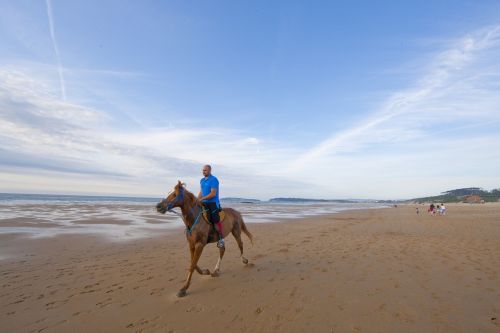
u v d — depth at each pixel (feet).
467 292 19.45
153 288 20.92
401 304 17.47
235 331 14.48
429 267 25.95
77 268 26.35
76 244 38.37
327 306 17.30
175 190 20.93
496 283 21.34
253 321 15.52
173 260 29.71
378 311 16.51
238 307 17.35
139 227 58.59
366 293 19.35
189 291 20.24
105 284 21.83
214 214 23.03
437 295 18.90
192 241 21.52
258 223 74.02
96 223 62.59
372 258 29.84
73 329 14.75
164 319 15.85
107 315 16.34
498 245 37.65
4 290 20.43
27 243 37.99
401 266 26.37
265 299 18.56
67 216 76.28
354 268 25.80
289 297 18.85
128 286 21.36
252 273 24.58
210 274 24.02
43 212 86.79
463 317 15.67
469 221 78.54
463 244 38.55
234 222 26.84
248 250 34.94
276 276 23.59
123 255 32.09
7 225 54.08
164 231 53.01
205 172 24.50
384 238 44.78
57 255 31.81
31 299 18.72
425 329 14.39
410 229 58.65
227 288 20.76
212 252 33.91
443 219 87.15
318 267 26.27
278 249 35.37
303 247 36.73
